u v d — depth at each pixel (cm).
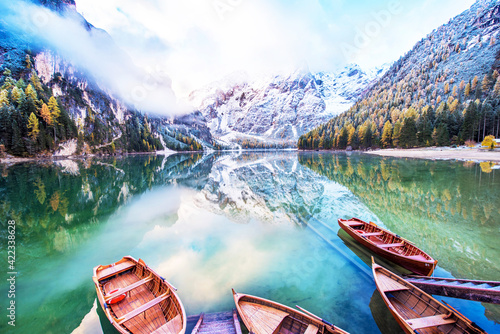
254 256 1379
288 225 1903
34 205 2452
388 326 837
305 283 1099
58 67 11906
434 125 9125
